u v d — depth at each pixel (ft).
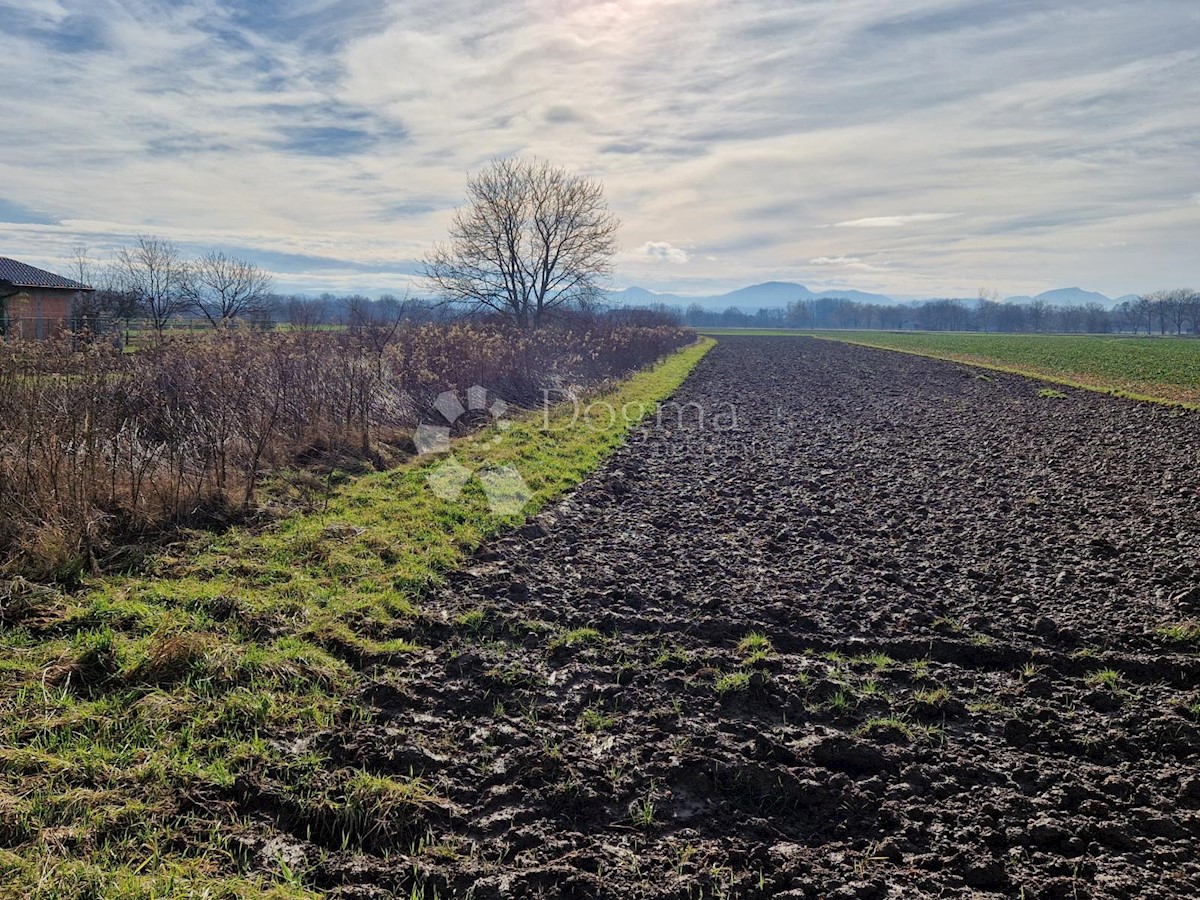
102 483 25.77
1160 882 12.49
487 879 11.97
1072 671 19.56
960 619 22.50
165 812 12.63
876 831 13.75
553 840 13.09
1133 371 117.70
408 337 60.34
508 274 129.59
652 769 15.16
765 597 24.09
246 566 22.79
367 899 11.48
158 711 15.06
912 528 32.19
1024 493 38.19
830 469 44.78
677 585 25.00
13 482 23.38
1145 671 19.35
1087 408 73.26
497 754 15.39
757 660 19.61
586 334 92.48
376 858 12.41
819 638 21.30
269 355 44.32
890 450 51.29
